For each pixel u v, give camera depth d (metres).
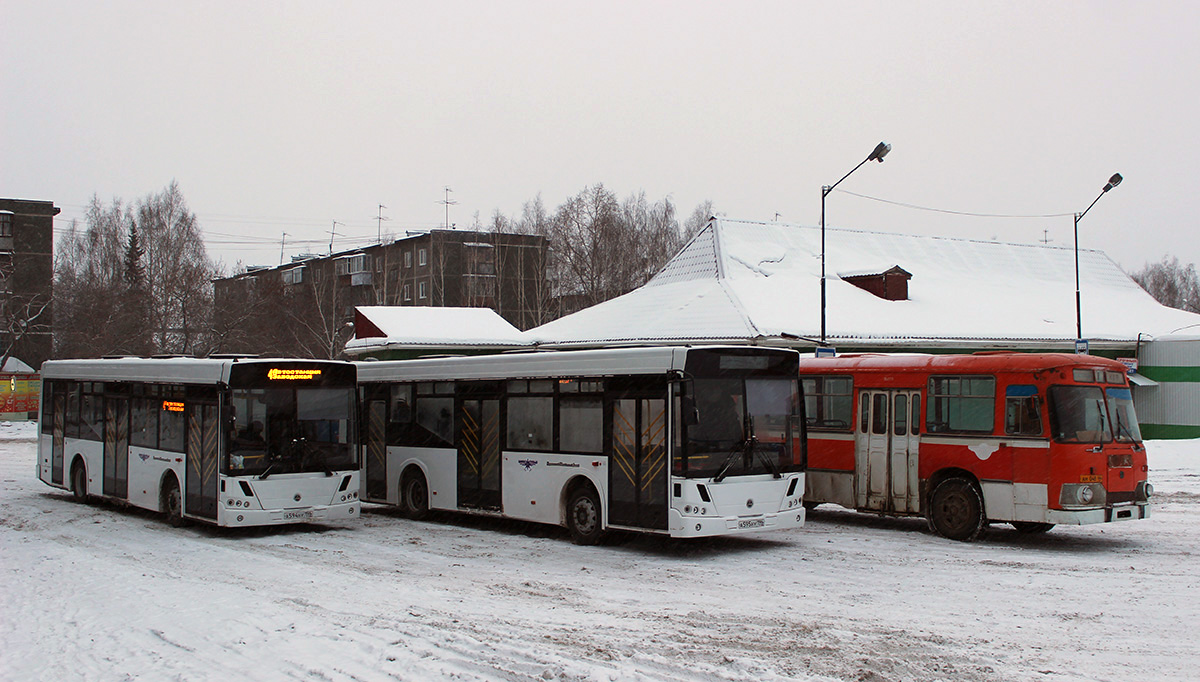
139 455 19.09
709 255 44.34
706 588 12.09
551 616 10.27
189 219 70.12
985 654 8.56
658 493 14.31
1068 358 15.23
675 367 14.20
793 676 7.75
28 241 73.19
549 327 42.91
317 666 8.20
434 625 9.77
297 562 14.23
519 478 16.62
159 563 14.20
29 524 18.58
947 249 49.25
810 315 36.53
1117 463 15.14
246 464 16.28
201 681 7.83
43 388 23.52
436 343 38.12
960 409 16.11
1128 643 9.02
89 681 7.94
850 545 15.50
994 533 16.81
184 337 62.66
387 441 19.52
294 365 16.89
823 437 18.05
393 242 82.12
